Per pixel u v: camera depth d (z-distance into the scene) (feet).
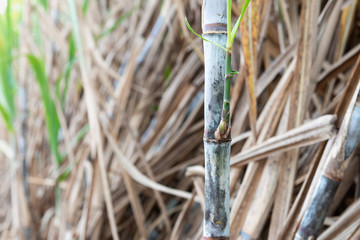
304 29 2.25
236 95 2.73
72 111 5.23
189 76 4.31
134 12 4.95
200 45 3.92
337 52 2.65
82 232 3.79
